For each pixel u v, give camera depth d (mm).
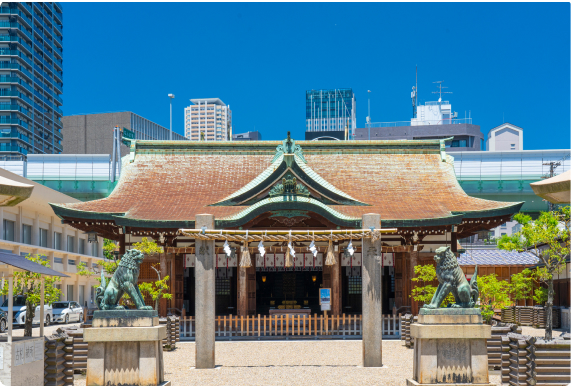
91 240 37750
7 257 13445
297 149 38844
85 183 68625
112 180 66062
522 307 41312
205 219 19609
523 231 27719
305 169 35688
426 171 39312
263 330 32344
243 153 40656
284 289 45844
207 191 37094
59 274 15219
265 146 40875
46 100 141375
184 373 18453
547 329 24531
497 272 48656
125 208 34969
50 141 144750
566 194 11992
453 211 33938
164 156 40281
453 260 15180
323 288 32219
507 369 15953
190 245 35062
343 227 32375
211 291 19734
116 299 14945
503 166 66000
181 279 34875
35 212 51281
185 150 40625
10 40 124375
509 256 50031
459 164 66562
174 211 34344
